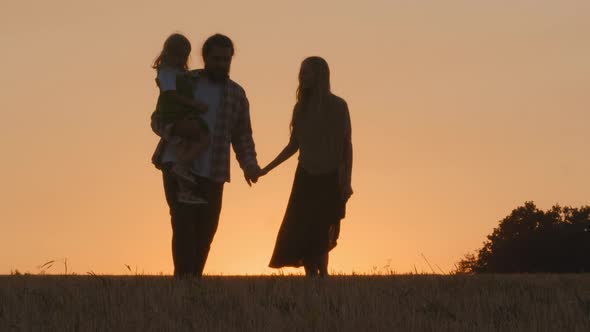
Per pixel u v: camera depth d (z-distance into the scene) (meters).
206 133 33.16
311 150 34.41
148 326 18.92
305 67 34.34
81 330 18.58
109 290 24.56
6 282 29.44
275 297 23.11
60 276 33.03
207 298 22.84
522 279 31.97
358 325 19.08
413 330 18.61
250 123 35.09
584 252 189.88
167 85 32.88
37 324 19.53
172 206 33.41
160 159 33.44
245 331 18.59
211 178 33.59
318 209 34.41
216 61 33.66
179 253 32.97
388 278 31.03
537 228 192.00
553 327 18.95
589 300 21.92
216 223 34.22
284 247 34.91
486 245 198.75
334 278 30.06
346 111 34.56
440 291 25.70
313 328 18.84
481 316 20.62
